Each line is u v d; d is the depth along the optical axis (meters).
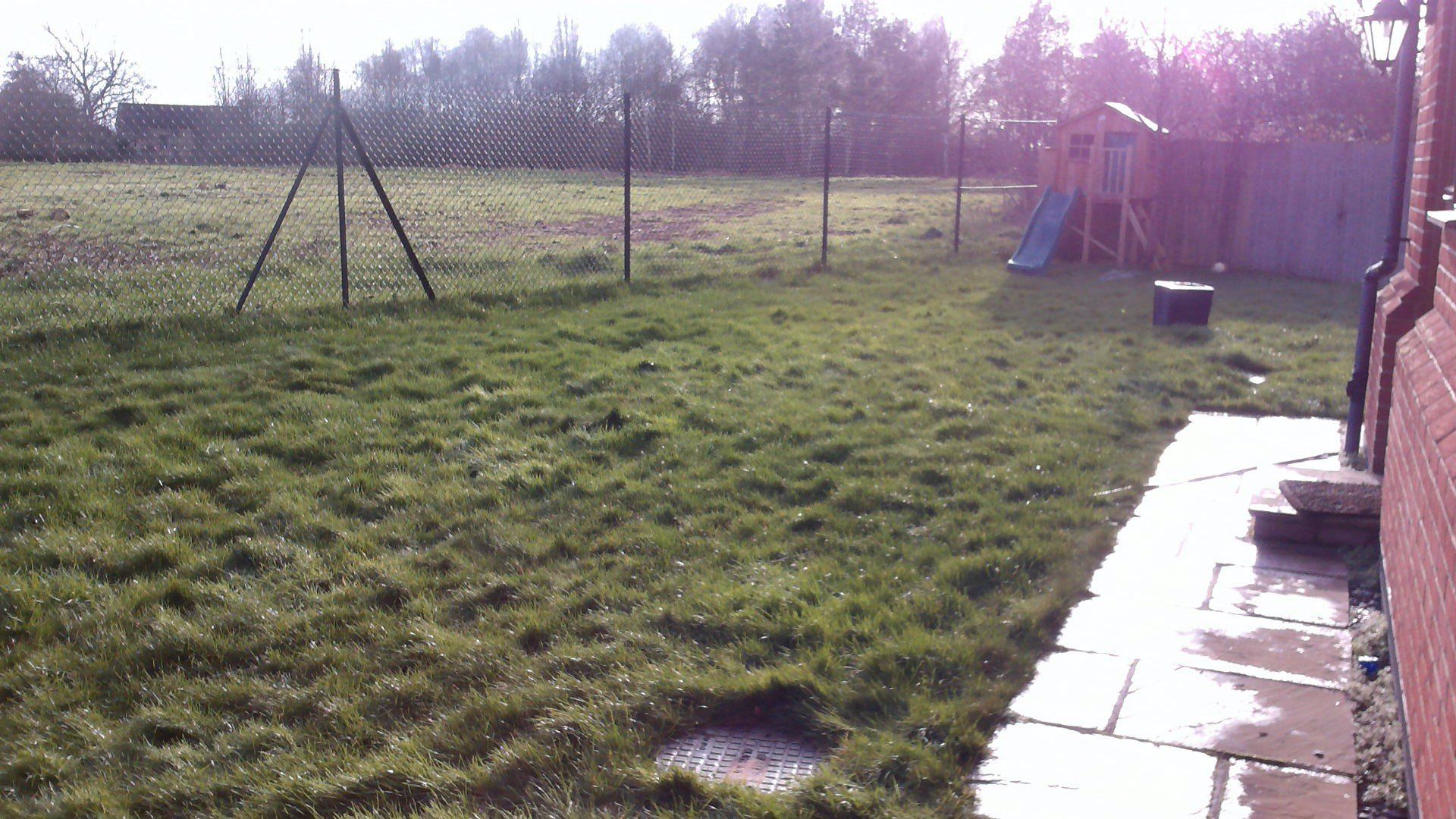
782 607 4.09
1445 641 2.54
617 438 6.22
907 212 20.75
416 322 9.06
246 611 4.07
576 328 9.12
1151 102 28.80
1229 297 11.98
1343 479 5.21
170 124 10.89
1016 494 5.48
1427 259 5.27
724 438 6.32
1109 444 6.36
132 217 15.91
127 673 3.64
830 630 3.86
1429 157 5.23
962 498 5.34
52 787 3.03
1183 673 3.69
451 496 5.30
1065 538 4.86
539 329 9.10
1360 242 13.08
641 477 5.68
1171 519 5.25
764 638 3.87
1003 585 4.36
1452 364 3.34
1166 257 14.57
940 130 26.17
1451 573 2.53
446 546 4.73
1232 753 3.18
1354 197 13.11
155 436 5.96
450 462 5.83
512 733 3.30
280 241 14.02
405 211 17.62
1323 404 7.32
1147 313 10.71
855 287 12.05
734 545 4.75
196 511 4.99
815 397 7.32
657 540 4.80
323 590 4.32
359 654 3.79
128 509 4.96
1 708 3.42
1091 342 9.27
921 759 3.08
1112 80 30.70
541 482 5.49
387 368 7.66
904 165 28.89
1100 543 4.84
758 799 2.91
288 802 2.96
